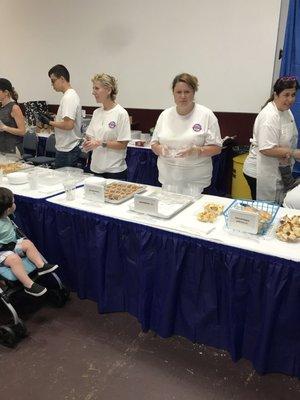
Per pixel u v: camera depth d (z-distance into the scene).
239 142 4.01
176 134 2.11
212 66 3.90
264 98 3.74
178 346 1.86
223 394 1.58
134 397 1.56
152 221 1.76
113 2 4.23
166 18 3.99
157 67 4.23
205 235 1.60
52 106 5.20
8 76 5.41
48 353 1.83
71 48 4.73
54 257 2.23
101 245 1.92
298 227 1.58
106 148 2.53
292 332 1.54
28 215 2.23
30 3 4.82
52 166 3.54
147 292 1.85
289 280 1.44
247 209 1.68
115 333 1.97
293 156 2.13
